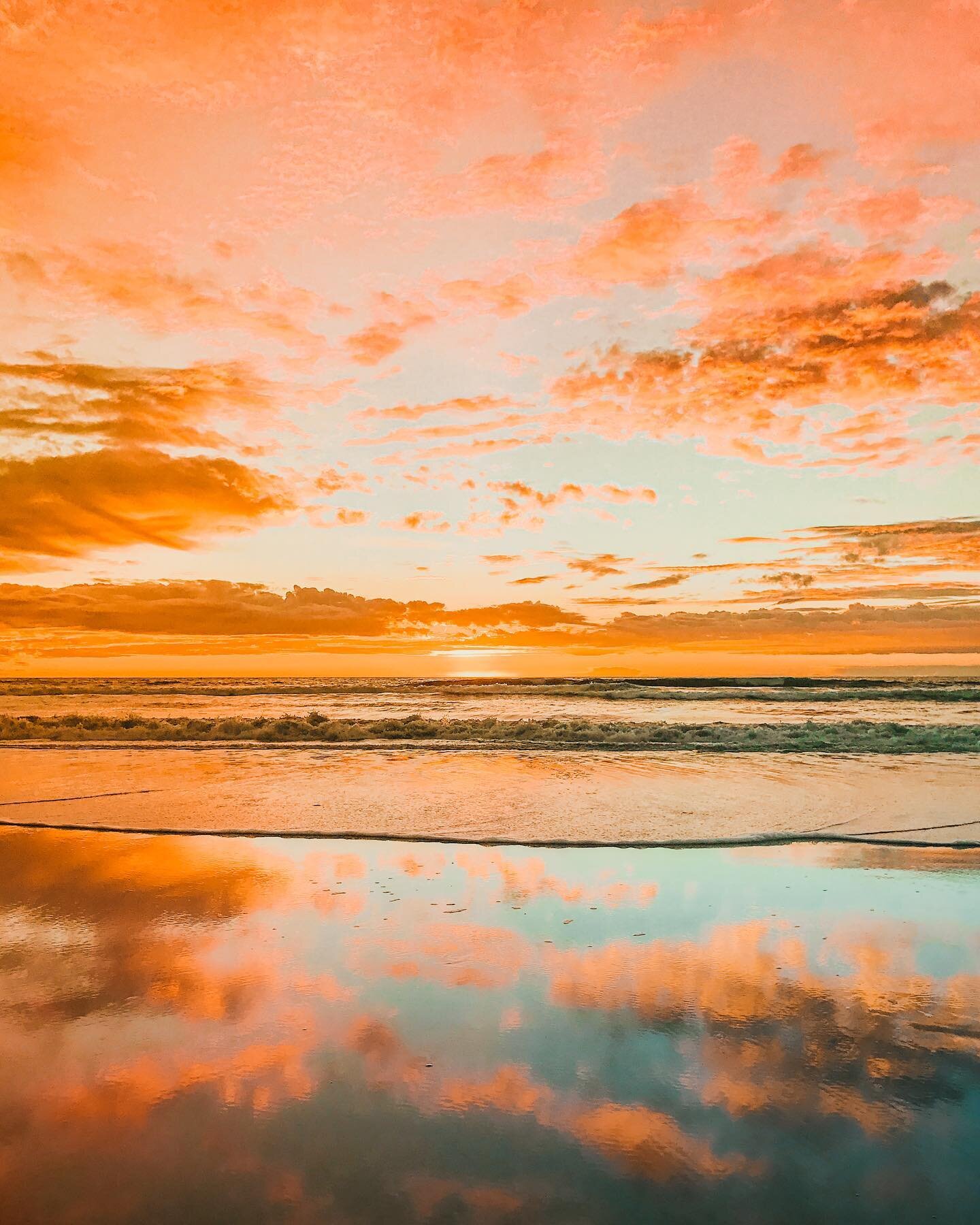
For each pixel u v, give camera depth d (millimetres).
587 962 4883
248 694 41688
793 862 7262
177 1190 2773
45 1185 2795
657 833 8375
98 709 30234
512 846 7871
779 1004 4285
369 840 8094
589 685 52250
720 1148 3018
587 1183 2812
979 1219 2631
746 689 42906
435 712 28391
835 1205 2701
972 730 17156
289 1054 3723
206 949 5086
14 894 6277
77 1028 3998
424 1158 2955
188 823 8891
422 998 4336
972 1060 3699
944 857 7453
